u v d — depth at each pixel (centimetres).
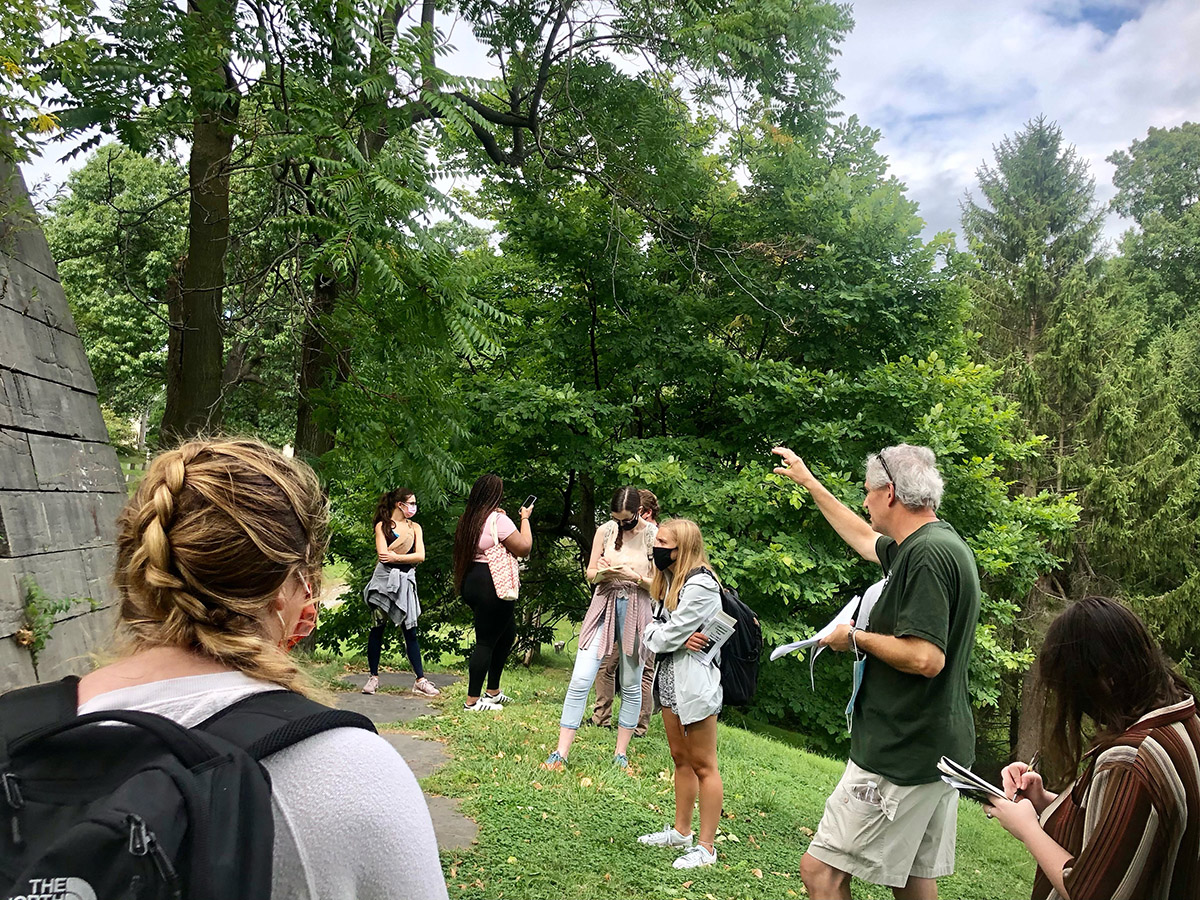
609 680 695
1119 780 184
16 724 85
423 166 625
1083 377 2119
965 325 2294
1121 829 180
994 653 1148
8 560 396
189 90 594
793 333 1255
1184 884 178
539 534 1443
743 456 1250
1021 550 1200
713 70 923
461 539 678
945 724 289
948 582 291
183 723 86
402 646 1227
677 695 432
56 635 418
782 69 981
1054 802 211
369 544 1238
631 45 941
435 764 545
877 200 1254
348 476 765
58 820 76
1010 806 206
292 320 765
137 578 97
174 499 97
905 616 289
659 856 434
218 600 95
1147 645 197
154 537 94
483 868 389
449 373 757
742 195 1275
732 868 433
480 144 1041
